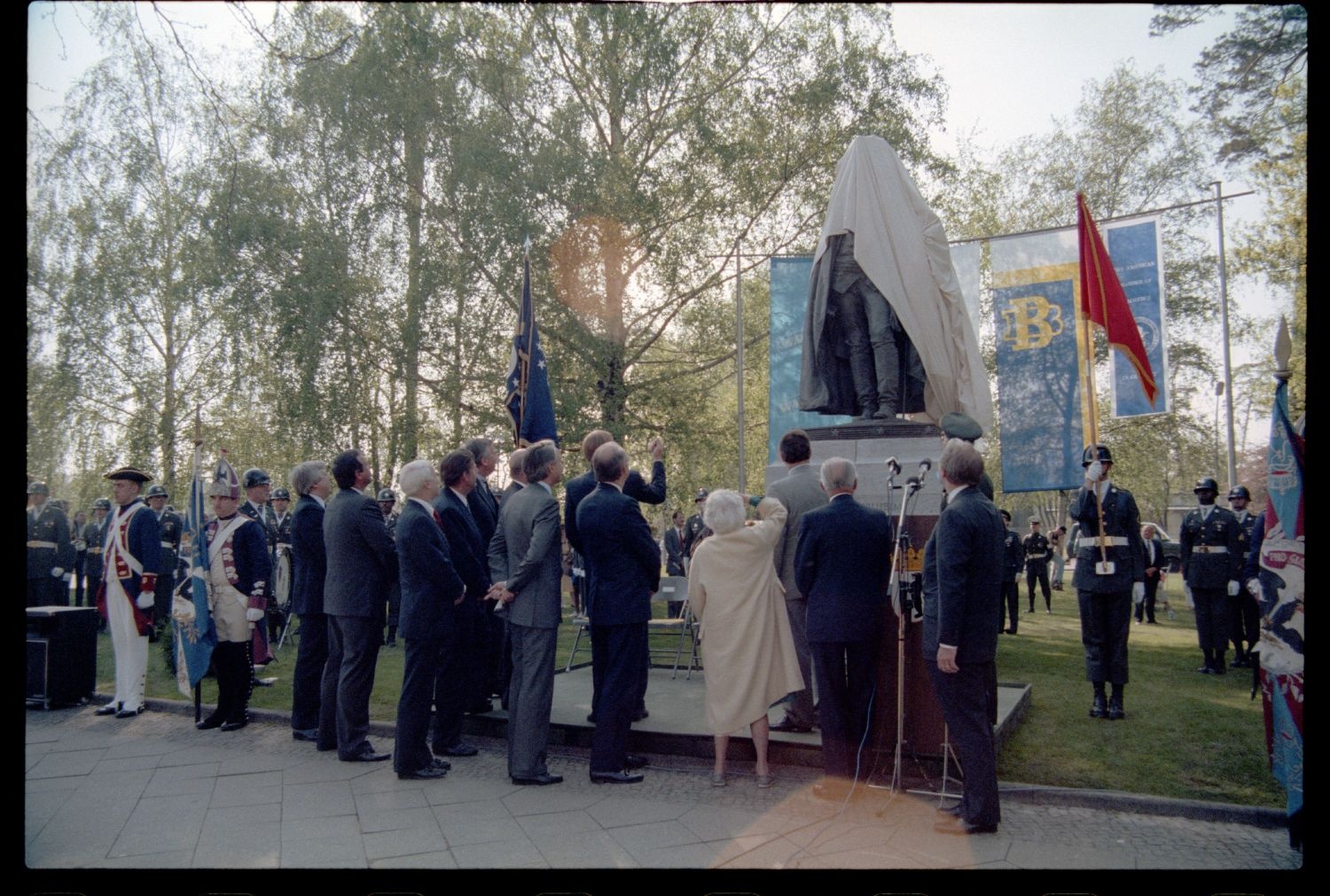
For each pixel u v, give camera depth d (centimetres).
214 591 712
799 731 595
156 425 1689
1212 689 798
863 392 610
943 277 609
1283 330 438
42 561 1185
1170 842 436
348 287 1452
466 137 1449
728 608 534
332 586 610
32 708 802
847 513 518
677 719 642
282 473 1872
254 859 421
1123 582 669
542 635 546
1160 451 2544
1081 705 723
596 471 569
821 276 622
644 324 1806
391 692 823
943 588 445
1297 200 1502
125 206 1475
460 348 1549
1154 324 1061
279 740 675
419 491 572
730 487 1861
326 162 1455
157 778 567
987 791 445
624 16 1546
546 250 1461
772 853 421
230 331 1488
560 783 546
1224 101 1432
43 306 1484
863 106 1608
